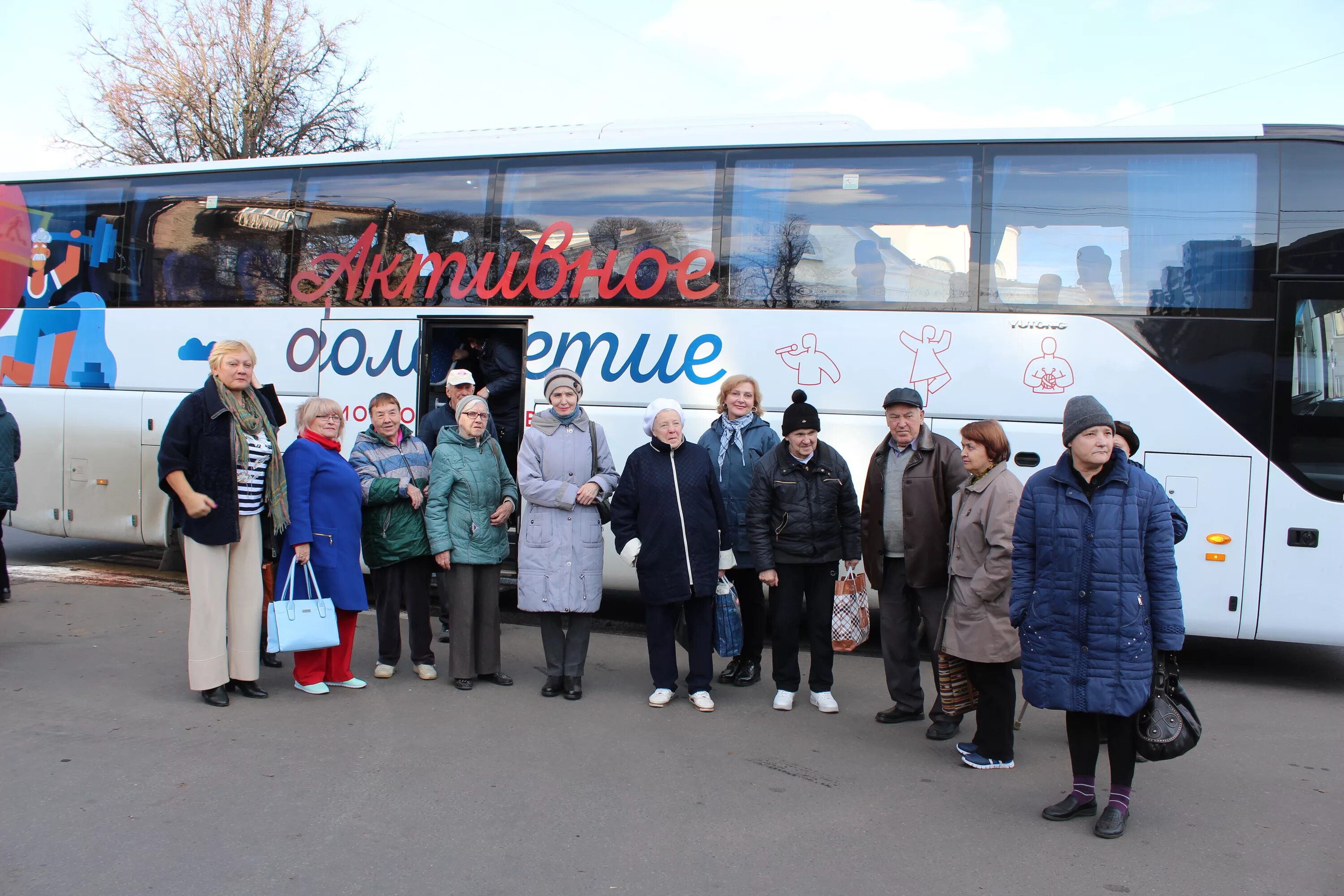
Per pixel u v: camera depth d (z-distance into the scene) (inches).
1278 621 261.9
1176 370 268.5
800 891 142.3
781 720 226.4
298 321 342.3
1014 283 280.4
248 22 946.1
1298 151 267.4
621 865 149.0
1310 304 263.1
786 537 228.4
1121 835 165.2
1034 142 283.1
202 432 217.6
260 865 145.8
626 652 295.0
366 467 249.6
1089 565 161.9
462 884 141.3
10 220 389.7
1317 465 260.4
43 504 381.7
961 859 154.4
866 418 286.2
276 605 224.5
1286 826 171.2
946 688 209.0
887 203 290.8
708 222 303.1
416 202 331.6
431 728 213.0
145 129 948.6
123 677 244.5
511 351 323.3
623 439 303.9
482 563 243.3
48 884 138.6
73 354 377.1
